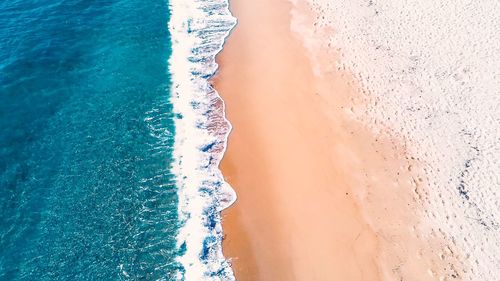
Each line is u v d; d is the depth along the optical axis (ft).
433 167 71.20
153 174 74.38
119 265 63.41
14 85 88.38
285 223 66.28
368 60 90.02
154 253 64.44
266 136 78.59
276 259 62.44
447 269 59.57
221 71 92.53
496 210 65.21
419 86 83.61
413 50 90.58
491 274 58.65
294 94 85.56
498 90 81.46
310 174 72.28
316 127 79.20
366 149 74.84
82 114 84.23
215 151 77.30
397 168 71.72
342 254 62.18
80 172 74.74
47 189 72.38
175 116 83.92
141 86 90.12
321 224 65.72
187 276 61.62
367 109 81.10
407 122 77.97
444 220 64.64
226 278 61.00
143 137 80.23
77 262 63.77
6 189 72.02
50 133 80.69
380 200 67.87
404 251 61.82
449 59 87.86
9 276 62.18
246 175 73.15
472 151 72.69
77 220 68.49
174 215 68.74
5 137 79.36
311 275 60.34
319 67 90.38
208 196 70.74
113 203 70.54
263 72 91.04
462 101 80.23
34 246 65.41
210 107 85.10
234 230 66.23
